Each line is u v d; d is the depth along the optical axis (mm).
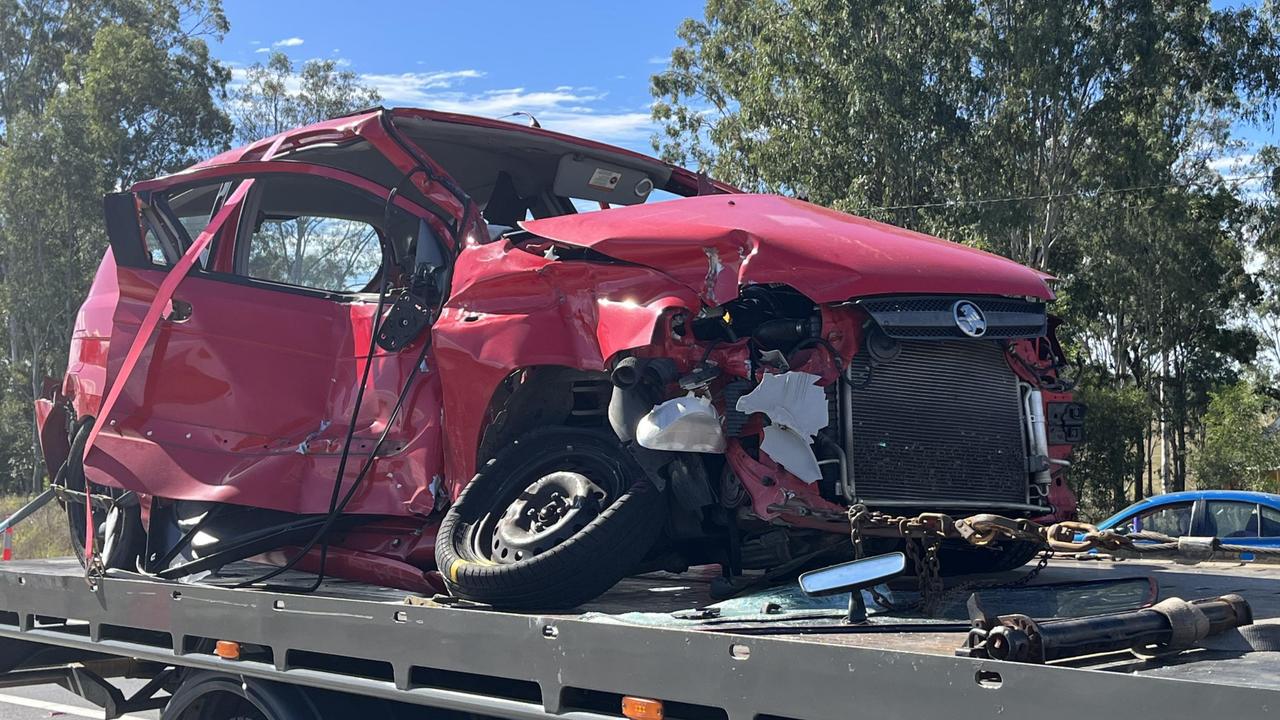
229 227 5141
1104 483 31406
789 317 3816
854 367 3699
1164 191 33938
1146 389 39406
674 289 3746
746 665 2498
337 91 43594
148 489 4805
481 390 4133
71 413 5742
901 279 3775
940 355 3896
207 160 5625
